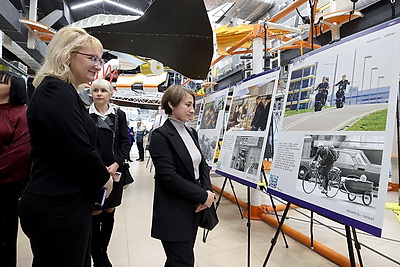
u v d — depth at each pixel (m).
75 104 0.84
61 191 0.82
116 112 1.81
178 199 1.15
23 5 3.55
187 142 1.27
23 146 1.43
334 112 1.03
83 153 0.82
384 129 0.81
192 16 1.80
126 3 8.03
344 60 1.04
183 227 1.11
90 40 0.94
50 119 0.78
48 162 0.82
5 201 1.41
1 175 1.38
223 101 2.44
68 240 0.85
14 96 1.44
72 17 7.66
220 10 3.57
